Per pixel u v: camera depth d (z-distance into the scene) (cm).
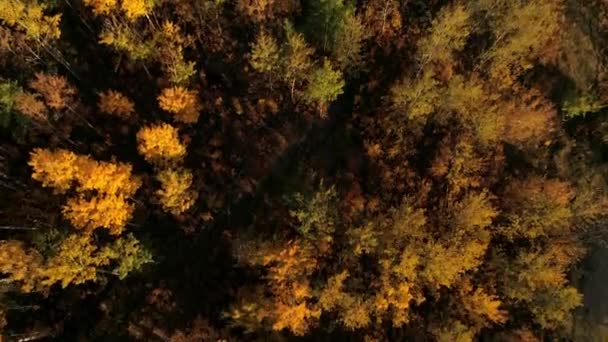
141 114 6278
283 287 5200
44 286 5397
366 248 5500
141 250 5481
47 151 5041
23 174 5834
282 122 6606
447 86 6594
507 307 6328
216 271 5944
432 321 5900
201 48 6644
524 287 5962
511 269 6047
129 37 5994
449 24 6159
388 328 5931
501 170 6700
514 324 6309
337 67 6650
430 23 7019
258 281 5722
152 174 6128
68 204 5206
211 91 6488
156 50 6153
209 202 6141
